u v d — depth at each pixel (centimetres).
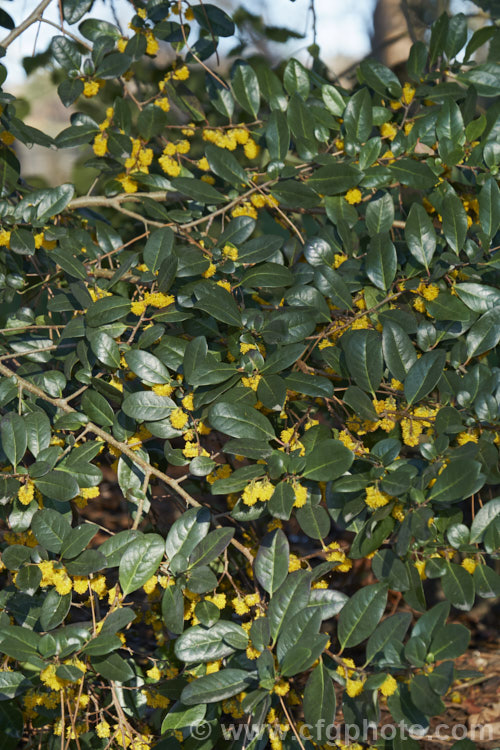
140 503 185
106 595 204
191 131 257
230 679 162
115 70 235
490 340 184
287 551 170
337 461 163
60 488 170
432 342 189
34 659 157
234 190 243
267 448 165
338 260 216
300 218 294
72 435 188
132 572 169
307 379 179
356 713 164
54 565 169
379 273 196
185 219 229
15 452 173
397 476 156
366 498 164
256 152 255
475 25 369
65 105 237
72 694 183
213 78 255
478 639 397
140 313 186
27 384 193
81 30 256
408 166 215
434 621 149
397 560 161
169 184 244
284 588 164
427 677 145
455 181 229
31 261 248
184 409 184
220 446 251
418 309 198
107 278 222
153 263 191
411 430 177
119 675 165
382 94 239
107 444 204
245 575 240
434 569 166
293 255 246
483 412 171
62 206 220
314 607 156
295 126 223
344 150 222
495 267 197
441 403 186
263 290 215
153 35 251
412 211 194
